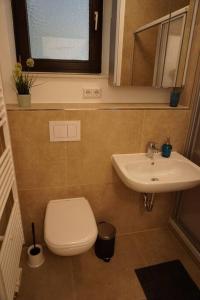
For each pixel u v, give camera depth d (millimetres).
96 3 1476
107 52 1617
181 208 1935
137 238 1906
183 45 1562
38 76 1463
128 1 1390
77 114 1422
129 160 1542
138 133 1583
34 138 1414
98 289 1446
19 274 1396
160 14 1465
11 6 1374
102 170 1633
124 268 1604
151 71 1586
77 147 1513
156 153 1664
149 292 1438
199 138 1645
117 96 1665
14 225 1257
